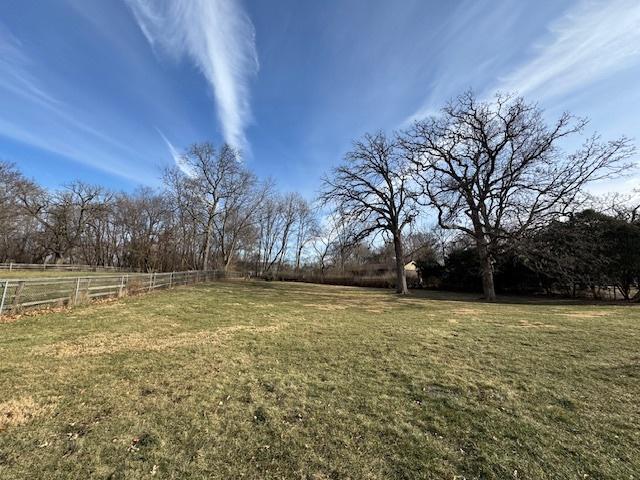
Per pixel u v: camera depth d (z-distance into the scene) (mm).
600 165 18688
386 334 8812
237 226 47000
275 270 53594
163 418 3922
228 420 3918
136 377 5188
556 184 19219
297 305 16156
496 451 3326
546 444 3447
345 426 3818
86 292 12812
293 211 58125
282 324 10258
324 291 28266
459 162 21938
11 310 9664
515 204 20281
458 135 21672
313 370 5781
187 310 12453
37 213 43750
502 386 5035
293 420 3951
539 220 19234
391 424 3875
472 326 10039
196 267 48500
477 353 6891
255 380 5238
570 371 5691
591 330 9125
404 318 11891
